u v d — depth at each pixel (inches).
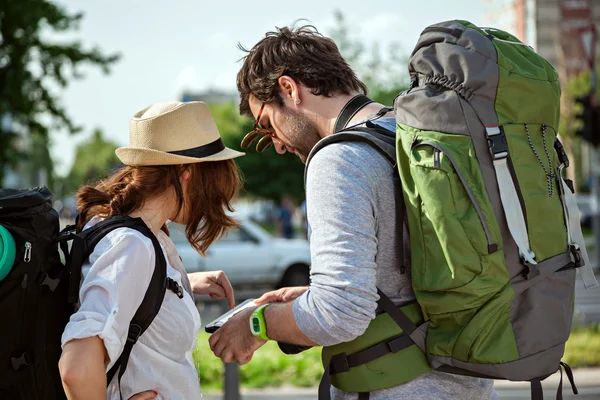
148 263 75.8
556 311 77.2
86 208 84.4
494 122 75.9
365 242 74.9
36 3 637.9
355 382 79.1
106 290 72.1
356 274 73.5
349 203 75.6
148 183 81.4
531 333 75.4
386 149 78.7
